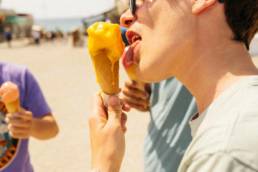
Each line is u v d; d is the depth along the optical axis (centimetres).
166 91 207
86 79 1273
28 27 5741
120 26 142
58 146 593
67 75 1386
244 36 117
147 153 218
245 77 108
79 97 962
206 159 95
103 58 143
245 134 92
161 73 121
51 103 901
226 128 95
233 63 114
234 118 96
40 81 1253
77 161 529
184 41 116
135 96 218
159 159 208
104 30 142
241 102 100
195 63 118
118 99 138
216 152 93
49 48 3281
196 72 118
